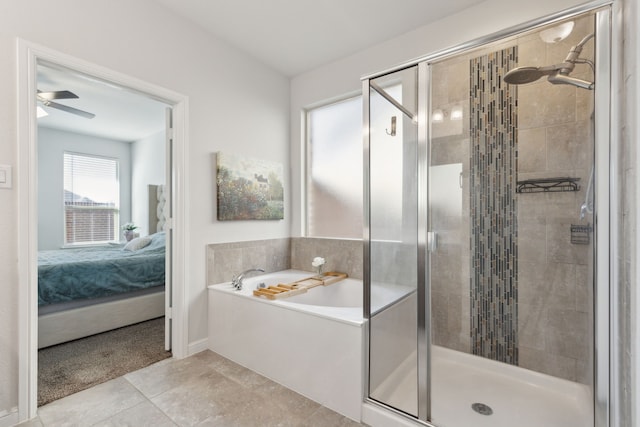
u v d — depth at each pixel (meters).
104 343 2.71
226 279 2.72
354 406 1.72
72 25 1.83
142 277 3.31
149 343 2.71
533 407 1.59
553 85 1.48
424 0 2.20
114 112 4.12
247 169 2.89
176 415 1.73
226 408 1.80
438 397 1.64
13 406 1.62
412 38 2.56
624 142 1.02
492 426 1.51
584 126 1.39
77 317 2.79
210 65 2.61
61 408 1.77
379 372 1.70
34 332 1.68
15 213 1.61
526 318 1.73
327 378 1.83
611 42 1.16
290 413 1.76
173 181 2.44
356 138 3.06
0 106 1.57
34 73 1.68
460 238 1.86
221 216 2.65
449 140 1.74
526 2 2.06
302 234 3.37
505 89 1.61
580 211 1.48
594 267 1.23
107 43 1.98
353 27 2.52
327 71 3.12
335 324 1.80
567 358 1.60
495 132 1.71
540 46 1.43
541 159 1.61
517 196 1.71
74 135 5.10
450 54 1.58
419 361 1.59
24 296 1.63
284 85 3.35
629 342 0.94
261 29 2.56
